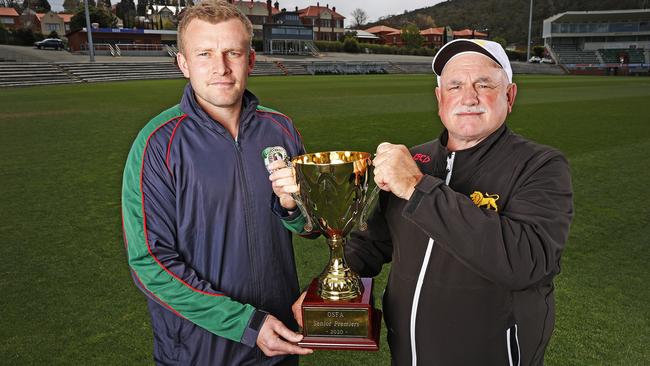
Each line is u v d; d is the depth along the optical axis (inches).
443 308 56.7
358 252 69.7
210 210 62.1
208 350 63.1
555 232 50.0
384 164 49.3
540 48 2618.1
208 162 61.8
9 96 732.0
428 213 47.4
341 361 97.9
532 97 727.1
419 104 584.1
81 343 101.3
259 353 66.0
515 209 52.1
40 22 2792.8
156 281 59.3
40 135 364.5
